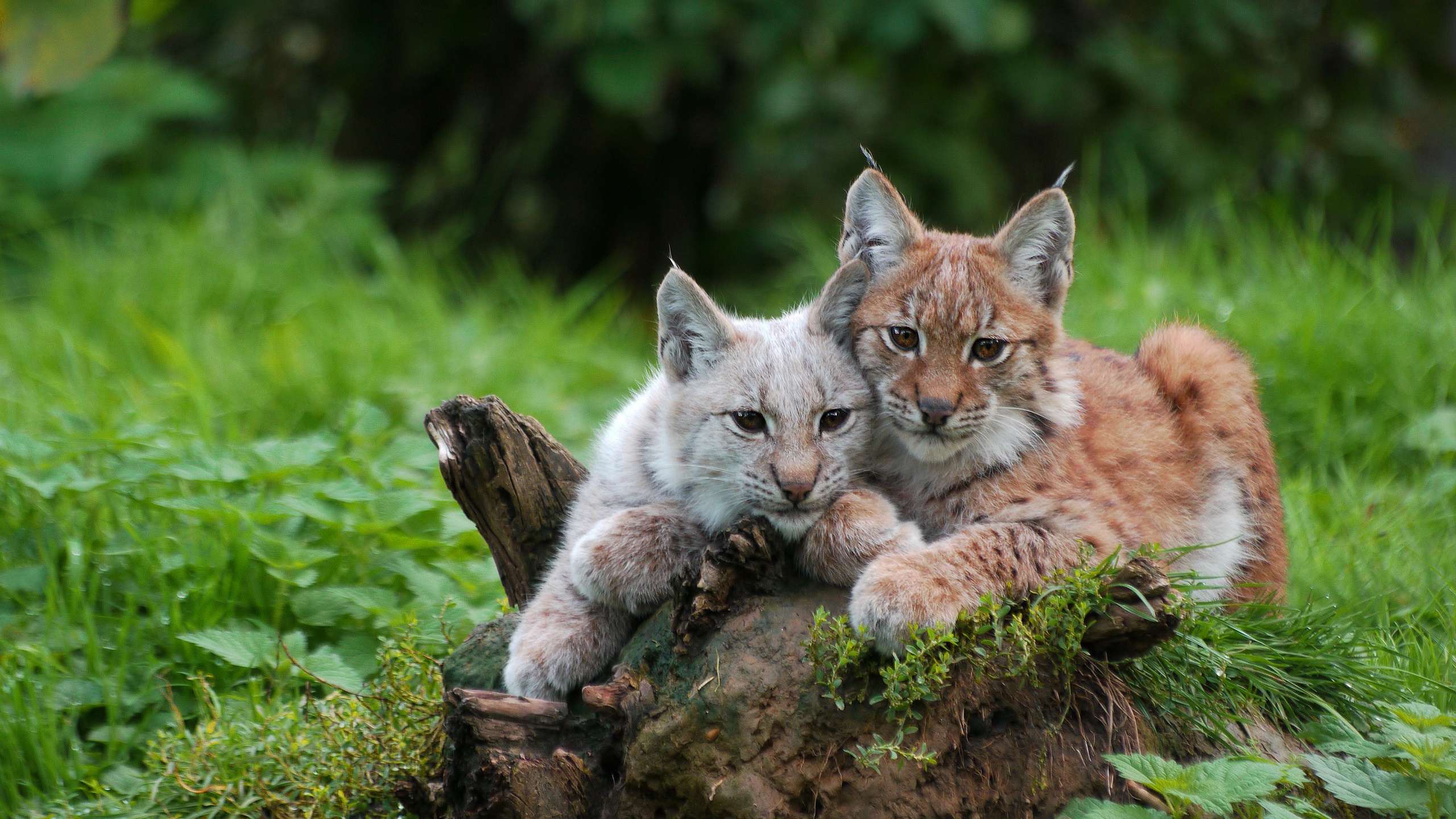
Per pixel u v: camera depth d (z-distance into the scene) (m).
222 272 17.06
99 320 15.63
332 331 15.63
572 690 7.59
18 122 18.20
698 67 18.77
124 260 16.81
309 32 22.92
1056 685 7.27
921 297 7.99
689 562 7.25
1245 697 7.92
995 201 20.59
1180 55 20.30
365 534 10.16
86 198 18.69
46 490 9.87
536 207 24.39
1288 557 9.80
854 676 6.88
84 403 12.77
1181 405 9.05
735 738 6.74
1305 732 7.86
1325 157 20.95
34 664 8.91
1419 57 21.16
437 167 23.94
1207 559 8.71
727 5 18.34
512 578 8.77
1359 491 11.74
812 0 18.27
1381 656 8.76
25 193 18.17
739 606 7.14
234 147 20.19
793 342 8.07
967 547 7.20
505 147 23.64
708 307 8.01
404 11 22.20
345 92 23.52
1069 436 8.19
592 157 24.02
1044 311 8.37
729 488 7.77
